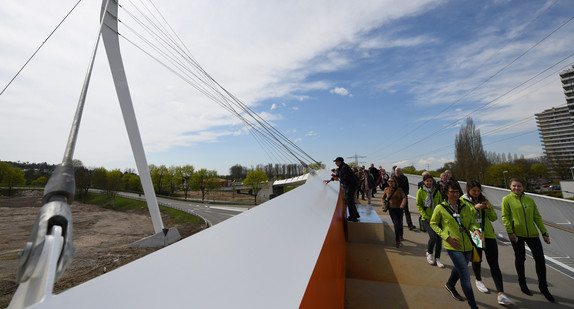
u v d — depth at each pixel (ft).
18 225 86.69
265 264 3.21
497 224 27.32
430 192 16.46
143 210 162.61
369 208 26.94
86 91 7.69
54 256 2.15
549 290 13.24
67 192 2.95
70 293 1.96
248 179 222.48
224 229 4.29
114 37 64.54
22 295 2.00
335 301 6.66
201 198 245.65
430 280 13.97
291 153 41.22
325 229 5.41
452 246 11.97
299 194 9.08
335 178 20.35
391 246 19.35
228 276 2.74
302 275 3.17
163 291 2.26
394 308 11.46
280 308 2.35
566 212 28.30
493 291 13.26
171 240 68.28
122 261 60.39
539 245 12.73
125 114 64.03
